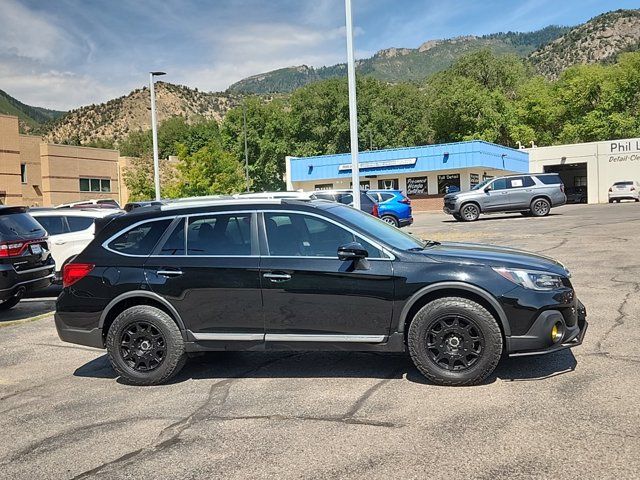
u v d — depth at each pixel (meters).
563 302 4.95
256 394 5.08
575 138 64.62
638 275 9.74
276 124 75.81
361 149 72.62
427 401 4.63
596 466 3.38
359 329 5.18
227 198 6.54
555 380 4.93
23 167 47.62
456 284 4.95
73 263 5.83
